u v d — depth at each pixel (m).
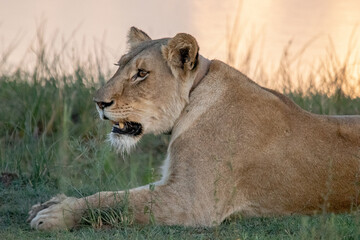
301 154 9.79
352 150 9.84
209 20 30.09
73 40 25.66
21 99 16.44
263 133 9.80
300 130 9.91
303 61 22.42
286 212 9.88
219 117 9.84
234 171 9.66
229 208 9.68
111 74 17.81
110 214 9.48
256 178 9.75
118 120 9.96
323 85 17.44
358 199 9.79
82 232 9.05
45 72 17.56
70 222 9.46
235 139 9.72
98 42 25.31
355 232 8.54
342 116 10.30
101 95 9.88
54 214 9.45
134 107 9.96
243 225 9.48
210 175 9.56
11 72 18.83
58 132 15.26
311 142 9.85
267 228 9.24
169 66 9.99
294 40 25.75
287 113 10.01
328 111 16.06
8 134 15.64
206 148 9.69
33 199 11.16
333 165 9.77
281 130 9.87
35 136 15.16
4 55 20.36
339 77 17.48
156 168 14.42
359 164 9.79
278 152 9.78
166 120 10.09
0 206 10.75
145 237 8.91
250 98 9.98
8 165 13.09
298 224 9.18
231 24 28.89
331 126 10.01
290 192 9.79
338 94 16.67
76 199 9.62
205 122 9.84
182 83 10.00
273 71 20.77
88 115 15.73
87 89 16.62
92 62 18.66
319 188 9.78
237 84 10.09
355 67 20.19
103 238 8.80
